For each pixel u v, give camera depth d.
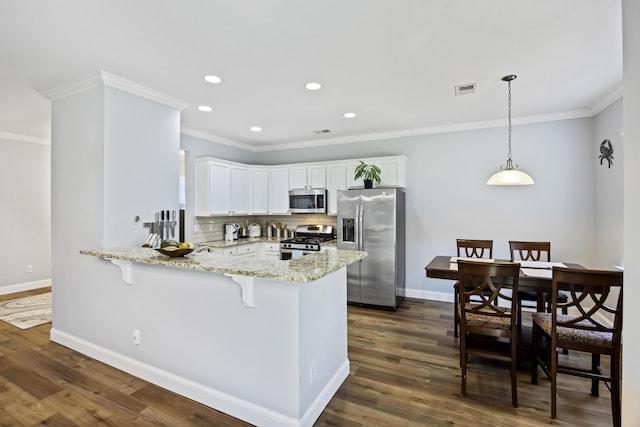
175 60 2.55
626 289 1.36
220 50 2.40
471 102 3.58
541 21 2.05
